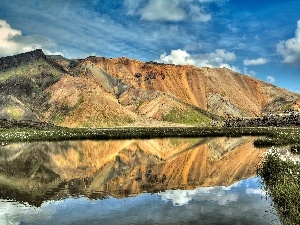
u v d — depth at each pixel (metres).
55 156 50.12
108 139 82.31
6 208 21.38
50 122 165.38
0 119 135.50
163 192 25.03
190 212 19.58
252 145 60.06
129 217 18.95
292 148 42.66
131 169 37.25
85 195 24.64
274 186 23.17
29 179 31.55
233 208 20.23
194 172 34.16
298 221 15.80
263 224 17.23
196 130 106.06
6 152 55.19
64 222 18.52
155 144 69.00
